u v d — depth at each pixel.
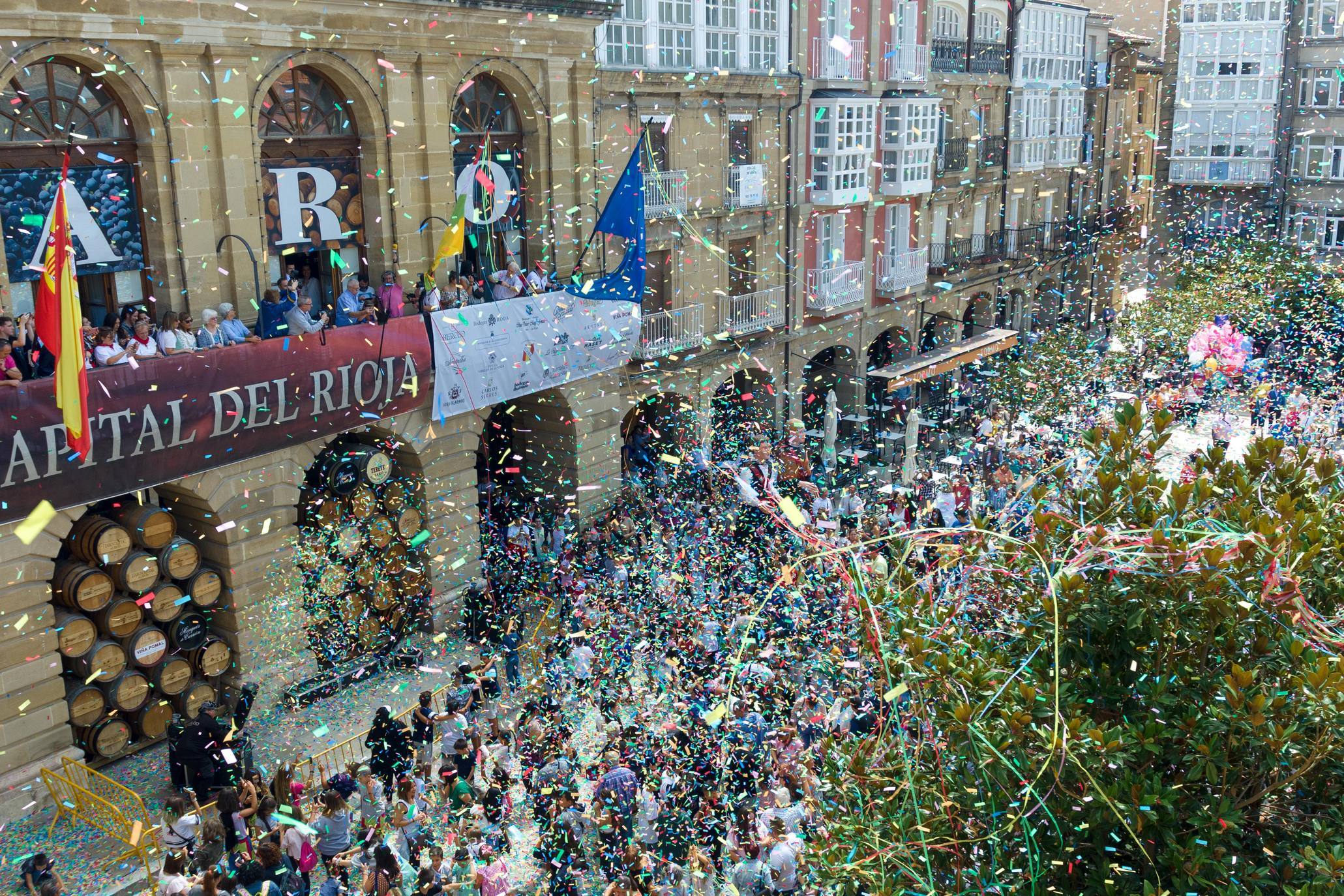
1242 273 38.41
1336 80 43.53
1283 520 6.83
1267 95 45.12
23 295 14.15
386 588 18.41
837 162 27.77
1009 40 37.03
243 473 15.95
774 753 12.16
